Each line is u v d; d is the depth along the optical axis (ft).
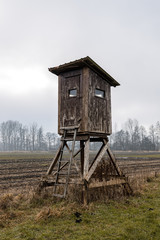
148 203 26.84
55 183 26.89
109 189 28.89
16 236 16.56
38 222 19.16
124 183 30.99
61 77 31.73
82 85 28.94
